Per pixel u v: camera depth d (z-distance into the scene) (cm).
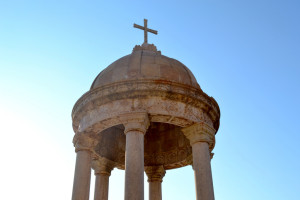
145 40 2580
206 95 2056
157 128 2727
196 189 1831
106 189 2392
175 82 1942
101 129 2002
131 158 1728
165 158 2602
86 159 2005
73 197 1881
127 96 1908
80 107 2053
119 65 2147
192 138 1958
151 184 2583
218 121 2209
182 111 1934
